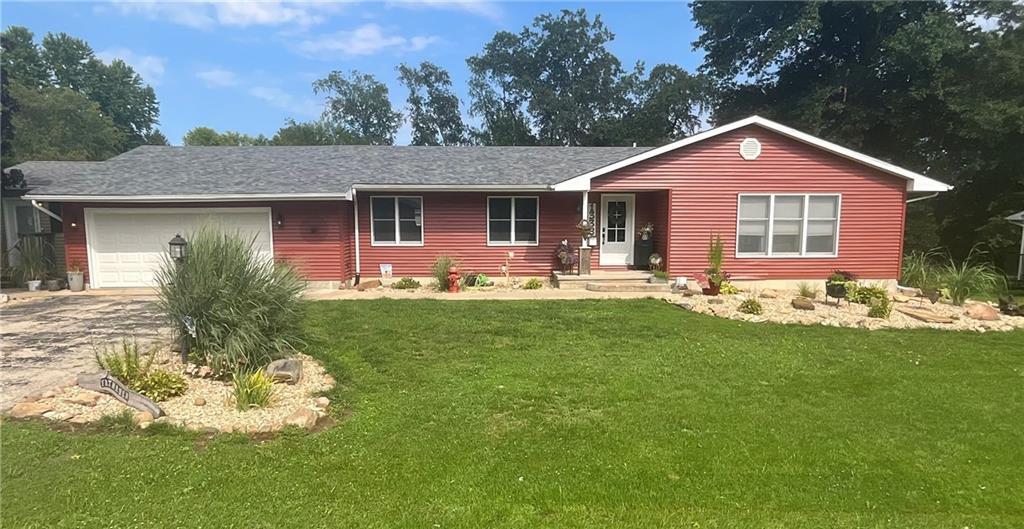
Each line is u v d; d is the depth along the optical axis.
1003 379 6.46
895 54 23.20
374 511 3.48
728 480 3.94
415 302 11.45
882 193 13.80
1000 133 19.72
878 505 3.64
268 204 13.43
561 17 41.94
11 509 3.42
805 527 3.37
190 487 3.74
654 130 38.00
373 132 50.44
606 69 42.84
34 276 13.57
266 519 3.37
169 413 5.10
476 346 7.84
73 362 6.85
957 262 21.92
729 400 5.61
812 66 28.89
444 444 4.50
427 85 47.06
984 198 22.30
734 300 11.47
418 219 14.55
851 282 12.12
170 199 12.81
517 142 43.38
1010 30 21.62
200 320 6.23
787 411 5.32
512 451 4.38
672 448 4.45
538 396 5.68
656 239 14.97
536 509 3.54
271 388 5.64
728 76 31.05
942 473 4.08
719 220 13.73
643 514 3.49
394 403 5.51
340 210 13.49
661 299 11.94
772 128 13.42
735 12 28.59
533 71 43.62
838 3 25.34
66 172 15.47
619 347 7.82
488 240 14.76
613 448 4.45
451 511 3.49
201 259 6.36
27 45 44.88
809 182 13.70
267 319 6.55
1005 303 10.93
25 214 15.08
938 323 9.79
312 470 4.03
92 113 42.38
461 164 15.70
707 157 13.58
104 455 4.19
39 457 4.12
